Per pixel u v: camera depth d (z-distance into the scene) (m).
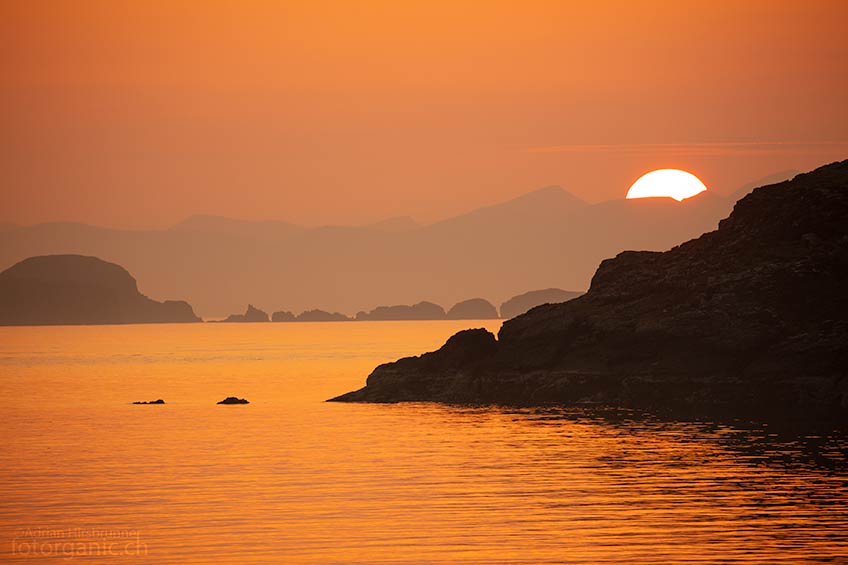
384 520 140.12
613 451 195.62
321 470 179.00
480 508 146.25
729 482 162.25
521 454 193.75
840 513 140.00
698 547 124.00
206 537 132.88
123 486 166.25
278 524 138.88
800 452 191.25
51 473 179.12
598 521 137.38
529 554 122.81
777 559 118.81
